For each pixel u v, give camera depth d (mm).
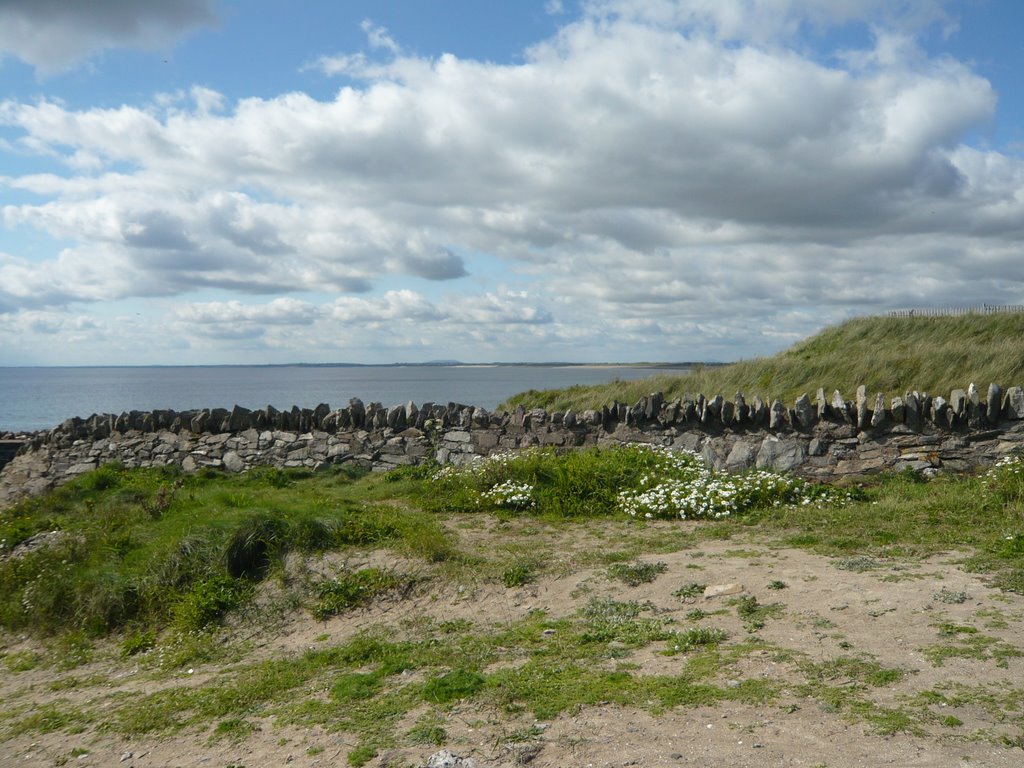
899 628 5496
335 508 10523
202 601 8086
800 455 12148
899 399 11930
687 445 12820
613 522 10219
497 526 10219
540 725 4504
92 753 5203
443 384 137875
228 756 4758
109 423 15641
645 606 6711
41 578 9109
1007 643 5023
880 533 8516
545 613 6902
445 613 7277
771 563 7621
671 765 3842
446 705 4992
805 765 3721
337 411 14922
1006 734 3824
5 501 14820
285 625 7680
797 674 4855
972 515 8922
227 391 105562
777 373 18328
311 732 4879
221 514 10070
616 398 19344
